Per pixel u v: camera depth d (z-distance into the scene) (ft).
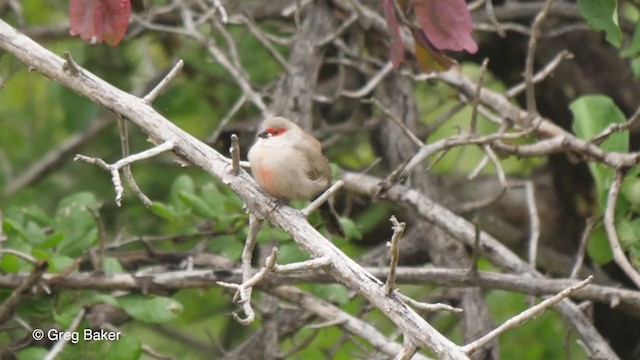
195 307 51.44
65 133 56.70
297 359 40.01
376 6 44.98
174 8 44.91
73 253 35.70
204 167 27.17
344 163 52.95
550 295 33.58
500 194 32.42
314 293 35.81
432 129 41.39
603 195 35.12
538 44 48.47
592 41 48.16
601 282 43.60
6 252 33.24
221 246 37.22
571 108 36.27
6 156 55.57
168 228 50.24
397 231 23.16
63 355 33.86
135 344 33.19
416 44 28.02
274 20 49.65
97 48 51.44
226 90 52.06
